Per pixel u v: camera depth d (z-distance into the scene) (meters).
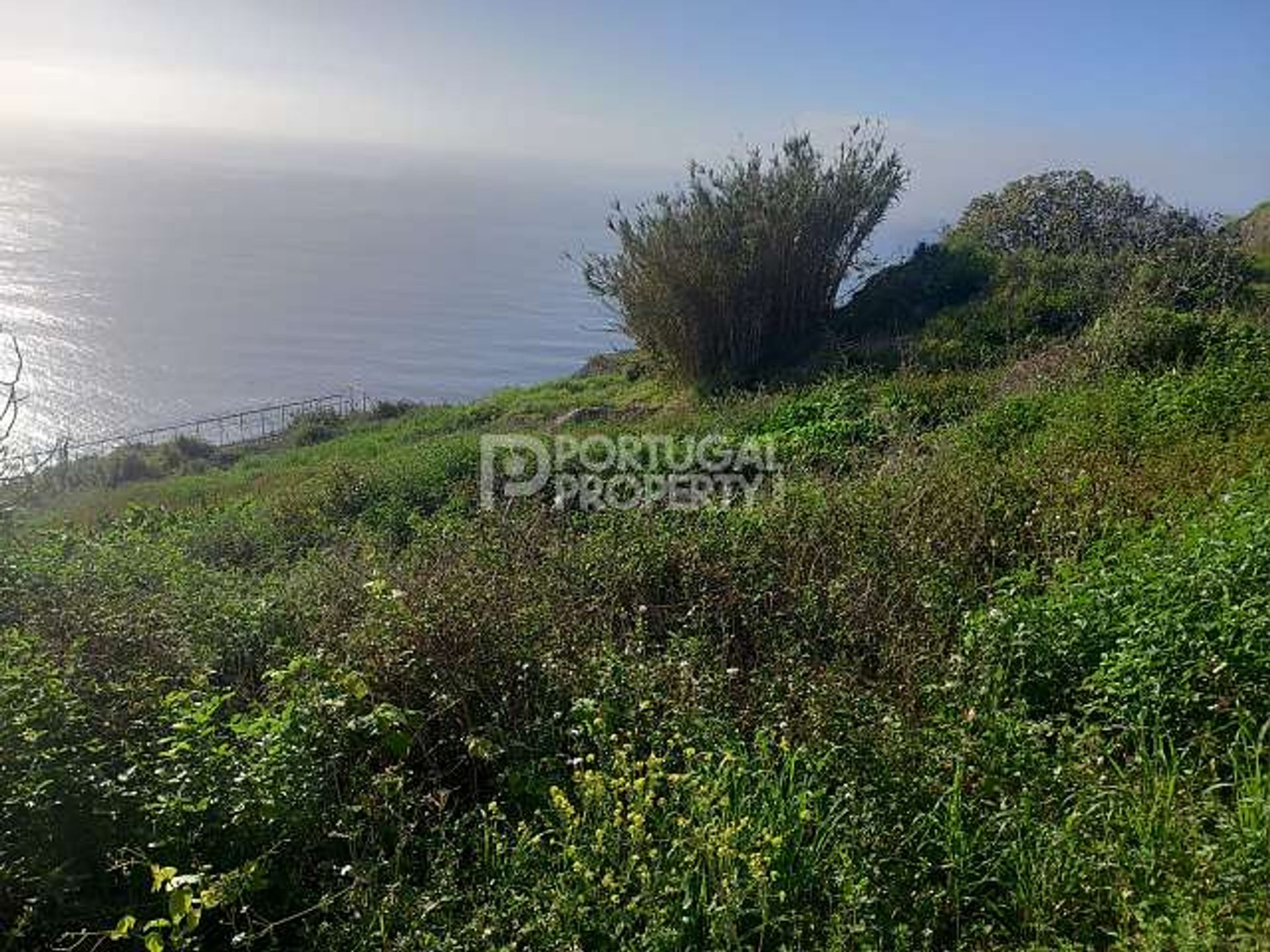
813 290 15.49
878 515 6.22
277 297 155.00
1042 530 5.78
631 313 15.36
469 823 3.89
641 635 4.93
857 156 15.60
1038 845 3.29
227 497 13.23
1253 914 2.76
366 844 3.62
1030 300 12.76
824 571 5.66
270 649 5.11
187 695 4.11
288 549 8.58
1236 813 3.29
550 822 3.71
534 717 4.34
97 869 3.40
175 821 3.42
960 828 3.40
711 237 14.40
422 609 4.82
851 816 3.49
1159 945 2.72
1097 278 13.16
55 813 3.34
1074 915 3.12
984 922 3.20
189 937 3.19
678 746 3.96
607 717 4.09
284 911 3.43
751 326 14.90
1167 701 3.79
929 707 4.27
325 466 14.02
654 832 3.52
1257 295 12.02
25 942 3.18
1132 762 3.65
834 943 2.97
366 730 3.97
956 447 7.91
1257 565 4.12
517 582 5.45
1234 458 6.38
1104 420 7.77
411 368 106.75
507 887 3.32
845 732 3.89
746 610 5.38
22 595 6.01
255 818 3.48
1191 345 9.83
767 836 3.27
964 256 15.26
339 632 5.10
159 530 9.94
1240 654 3.78
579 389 17.69
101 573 6.73
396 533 8.52
